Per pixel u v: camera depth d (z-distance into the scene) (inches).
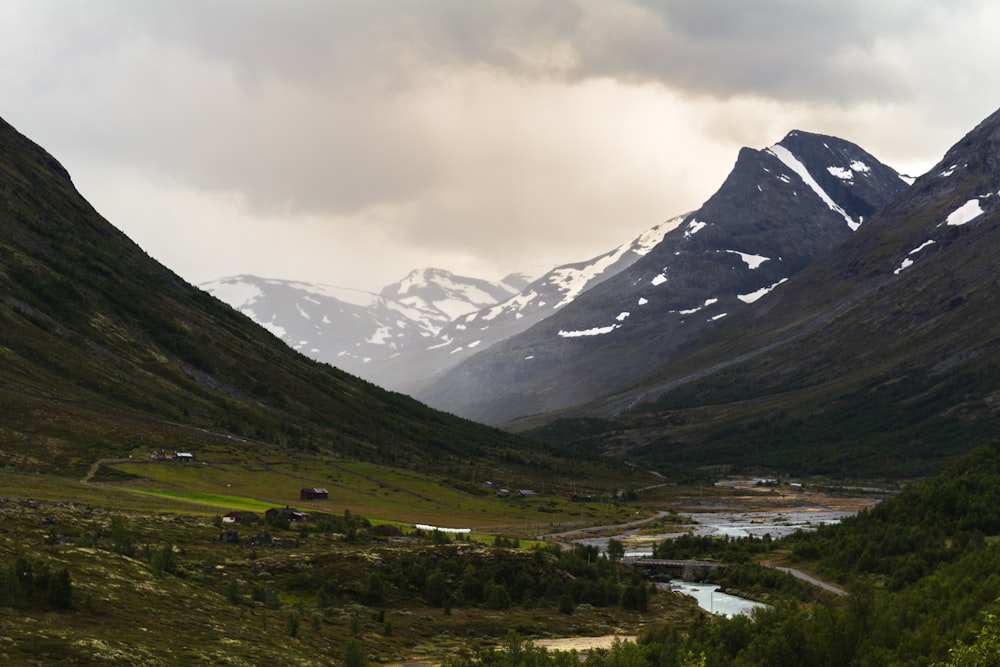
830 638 4279.0
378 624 5305.1
